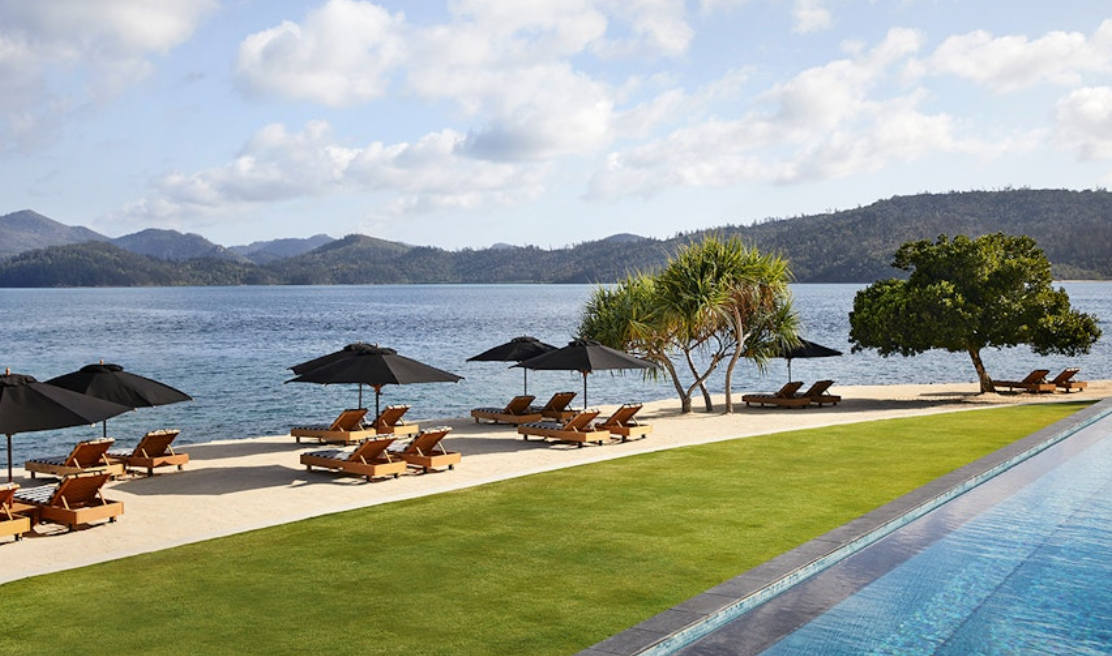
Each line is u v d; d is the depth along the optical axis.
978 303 26.47
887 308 26.72
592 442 17.55
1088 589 7.57
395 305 158.00
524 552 9.16
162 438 14.75
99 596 7.86
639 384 37.31
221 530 10.38
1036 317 26.30
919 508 9.97
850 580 7.55
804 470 13.79
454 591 7.88
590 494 12.11
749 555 8.95
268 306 151.12
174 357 48.81
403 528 10.29
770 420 21.33
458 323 93.31
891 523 9.27
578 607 7.40
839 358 51.25
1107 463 13.15
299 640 6.70
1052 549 8.73
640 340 23.78
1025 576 7.90
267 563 8.87
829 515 10.71
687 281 22.84
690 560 8.79
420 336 70.19
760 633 6.25
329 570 8.59
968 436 17.36
